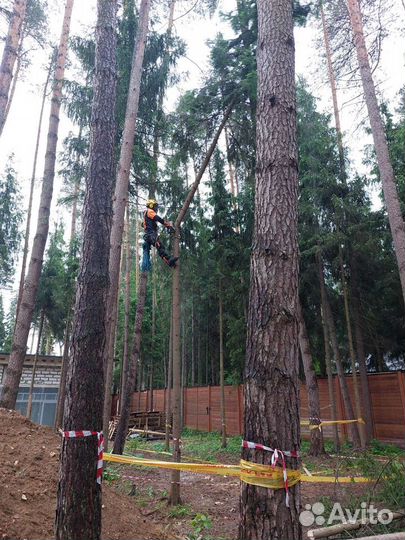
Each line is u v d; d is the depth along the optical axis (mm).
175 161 11672
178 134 10828
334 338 13906
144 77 11727
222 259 14961
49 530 4516
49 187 10094
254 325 3174
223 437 15258
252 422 2934
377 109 9414
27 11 13266
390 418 13570
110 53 4773
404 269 8273
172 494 7199
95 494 3514
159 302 28391
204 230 14438
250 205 14664
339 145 14203
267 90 3889
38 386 21609
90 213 4195
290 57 4020
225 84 10008
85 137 11633
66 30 11477
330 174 13602
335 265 14664
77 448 3535
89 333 3824
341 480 6555
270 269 3242
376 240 13680
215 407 20812
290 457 2826
